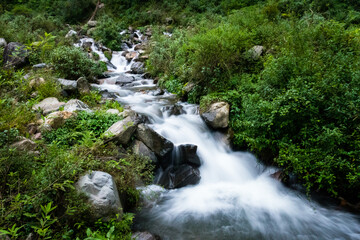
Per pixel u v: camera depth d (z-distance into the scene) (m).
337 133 3.94
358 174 3.81
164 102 7.78
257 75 6.52
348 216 4.11
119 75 11.75
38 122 4.94
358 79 4.29
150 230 3.60
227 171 5.36
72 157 3.35
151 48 13.30
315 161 4.24
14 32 10.99
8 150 3.18
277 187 4.86
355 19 9.82
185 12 19.69
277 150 5.06
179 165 5.11
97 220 3.06
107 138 4.35
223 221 3.94
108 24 17.09
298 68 5.11
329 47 6.06
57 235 2.75
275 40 7.68
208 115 6.06
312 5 10.76
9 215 2.54
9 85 6.37
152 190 4.48
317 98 4.35
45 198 2.84
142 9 21.75
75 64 8.88
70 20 20.83
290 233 3.73
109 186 3.34
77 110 5.51
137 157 4.28
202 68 7.09
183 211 4.13
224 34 7.21
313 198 4.56
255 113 5.18
